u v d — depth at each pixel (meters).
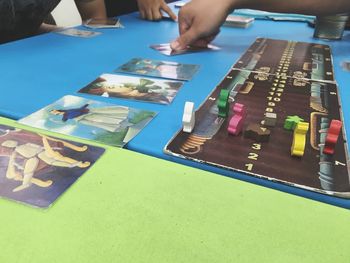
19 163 0.31
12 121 0.39
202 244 0.24
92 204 0.27
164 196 0.28
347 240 0.24
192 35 0.71
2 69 0.56
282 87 0.51
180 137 0.36
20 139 0.35
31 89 0.48
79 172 0.30
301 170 0.31
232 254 0.23
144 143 0.35
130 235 0.24
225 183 0.30
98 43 0.74
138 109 0.43
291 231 0.25
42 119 0.39
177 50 0.71
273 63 0.63
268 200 0.28
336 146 0.35
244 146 0.35
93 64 0.60
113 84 0.51
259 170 0.31
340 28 0.83
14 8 0.87
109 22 0.95
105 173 0.30
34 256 0.22
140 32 0.86
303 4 0.72
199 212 0.26
